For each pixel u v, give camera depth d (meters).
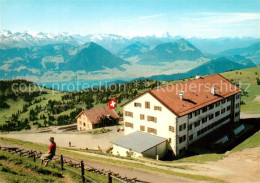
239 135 73.69
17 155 25.53
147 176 31.78
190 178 31.95
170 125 61.00
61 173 22.52
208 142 68.00
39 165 22.34
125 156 54.16
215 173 37.66
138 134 66.94
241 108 119.38
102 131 93.38
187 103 65.75
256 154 47.28
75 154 44.06
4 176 18.11
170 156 62.03
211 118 73.12
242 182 31.83
